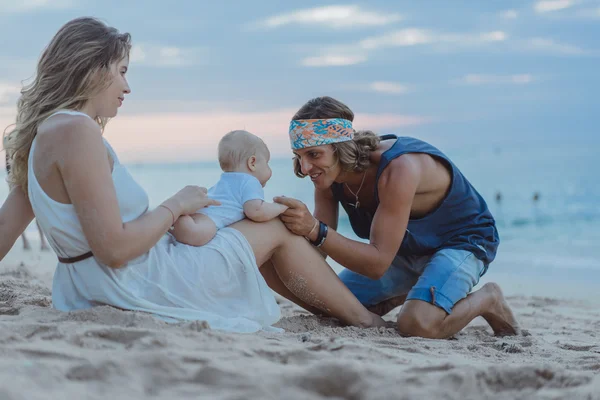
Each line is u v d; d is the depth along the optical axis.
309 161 3.89
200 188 3.29
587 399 2.17
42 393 1.86
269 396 1.99
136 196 3.04
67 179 2.82
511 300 6.59
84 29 3.05
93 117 3.13
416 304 3.76
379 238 3.81
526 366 2.39
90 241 2.85
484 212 4.24
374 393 2.07
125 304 2.97
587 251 11.55
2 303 3.52
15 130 3.10
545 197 22.80
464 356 3.10
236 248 3.28
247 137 3.62
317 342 2.88
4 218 3.28
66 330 2.51
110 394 1.93
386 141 4.14
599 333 4.52
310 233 3.67
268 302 3.34
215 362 2.24
